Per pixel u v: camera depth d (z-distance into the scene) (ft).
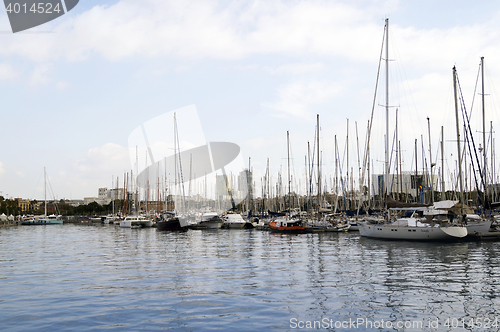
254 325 49.34
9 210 614.34
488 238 154.30
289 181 269.03
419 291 67.00
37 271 91.45
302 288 69.67
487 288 69.15
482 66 180.45
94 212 646.74
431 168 228.63
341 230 217.97
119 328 48.39
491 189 219.82
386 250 127.95
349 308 56.70
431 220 155.63
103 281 77.41
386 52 176.86
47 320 51.60
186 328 48.32
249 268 92.38
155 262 104.32
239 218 273.95
